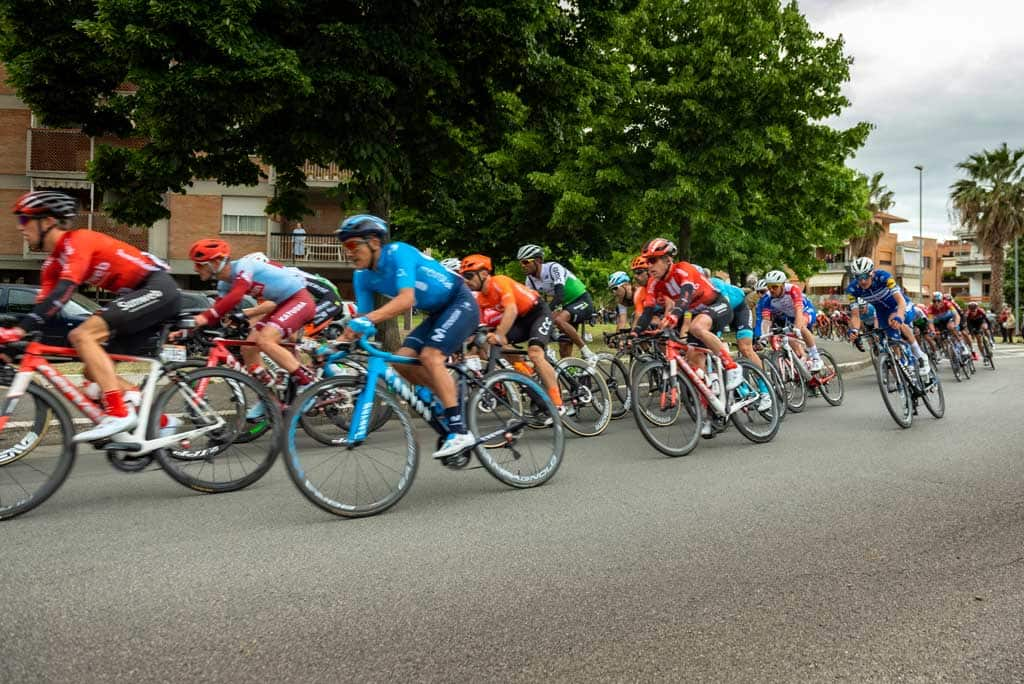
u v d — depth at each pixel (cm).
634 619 288
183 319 577
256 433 508
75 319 1168
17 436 436
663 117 1644
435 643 267
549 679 242
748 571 340
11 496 429
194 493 491
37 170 2275
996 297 4253
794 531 401
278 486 511
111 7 769
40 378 459
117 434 462
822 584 324
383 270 471
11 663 250
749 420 689
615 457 618
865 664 252
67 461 446
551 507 454
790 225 2162
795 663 252
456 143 1078
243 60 797
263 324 653
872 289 837
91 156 2300
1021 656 257
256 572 339
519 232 1800
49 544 381
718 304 690
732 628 280
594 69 1174
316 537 393
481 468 567
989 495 478
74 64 961
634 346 755
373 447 448
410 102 962
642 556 361
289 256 2522
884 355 763
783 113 1602
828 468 564
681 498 475
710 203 1609
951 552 366
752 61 1596
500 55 967
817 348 963
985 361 1634
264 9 844
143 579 329
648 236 1831
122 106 971
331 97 841
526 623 284
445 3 898
